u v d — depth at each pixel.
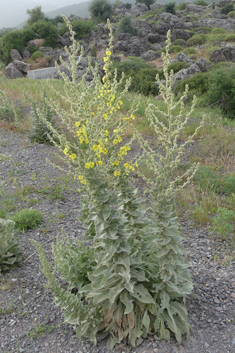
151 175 6.28
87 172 2.39
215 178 6.07
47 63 36.12
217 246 4.34
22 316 3.11
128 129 8.82
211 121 9.53
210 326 2.97
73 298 2.70
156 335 2.80
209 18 47.31
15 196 5.45
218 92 11.71
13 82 17.30
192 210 5.24
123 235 2.55
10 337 2.87
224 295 3.39
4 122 9.39
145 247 2.84
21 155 7.21
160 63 28.30
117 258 2.57
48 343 2.81
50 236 4.46
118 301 2.80
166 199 2.56
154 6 62.88
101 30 39.41
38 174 6.31
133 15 58.56
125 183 2.64
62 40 41.84
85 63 23.22
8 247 3.81
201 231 4.72
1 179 6.06
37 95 12.45
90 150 2.30
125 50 34.41
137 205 2.70
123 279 2.60
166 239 2.56
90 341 2.80
